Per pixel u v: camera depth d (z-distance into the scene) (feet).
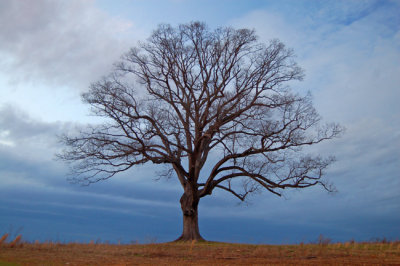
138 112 84.33
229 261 50.11
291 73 88.63
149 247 66.90
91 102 82.58
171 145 88.74
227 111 85.61
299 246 70.33
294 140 82.69
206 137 90.12
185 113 93.35
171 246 71.97
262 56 88.43
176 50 89.10
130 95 85.20
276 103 85.20
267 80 87.56
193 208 91.09
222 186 91.30
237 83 87.66
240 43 86.94
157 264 46.37
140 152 82.99
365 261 49.14
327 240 72.23
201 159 93.81
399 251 60.44
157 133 83.20
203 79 88.58
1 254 49.73
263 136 82.38
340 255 56.03
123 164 85.40
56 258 48.60
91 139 82.94
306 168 84.79
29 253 52.19
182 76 89.56
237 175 89.10
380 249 63.10
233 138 86.33
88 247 63.21
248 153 86.07
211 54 87.97
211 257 54.80
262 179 87.40
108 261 48.14
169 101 89.71
